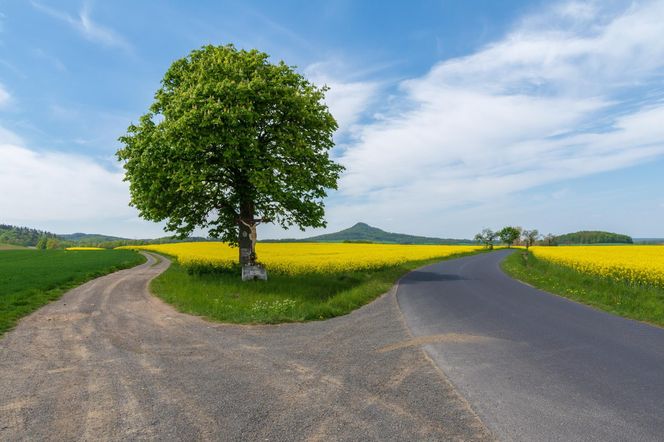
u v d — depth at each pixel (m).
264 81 19.16
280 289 16.09
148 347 8.16
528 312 11.52
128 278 23.83
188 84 19.58
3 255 55.69
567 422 4.51
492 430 4.33
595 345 7.83
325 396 5.37
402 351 7.54
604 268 22.39
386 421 4.58
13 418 4.84
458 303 13.24
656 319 10.25
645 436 4.19
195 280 19.22
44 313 12.36
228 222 23.80
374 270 26.70
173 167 18.38
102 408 5.09
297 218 23.27
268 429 4.43
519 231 116.19
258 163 18.38
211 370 6.59
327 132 22.38
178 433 4.38
